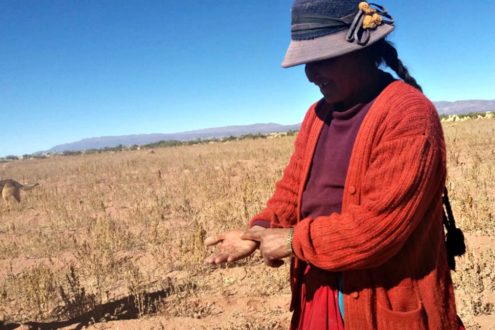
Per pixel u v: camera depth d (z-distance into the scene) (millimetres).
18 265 7887
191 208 10633
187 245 7234
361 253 1713
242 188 11172
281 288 5676
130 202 12859
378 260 1731
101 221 9461
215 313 5172
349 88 1892
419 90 1923
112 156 48312
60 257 8062
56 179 23453
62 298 5895
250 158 25062
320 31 1855
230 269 6492
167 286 6148
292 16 1938
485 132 25656
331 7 1833
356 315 1847
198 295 5691
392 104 1785
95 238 8453
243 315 5043
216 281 6102
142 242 8242
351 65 1866
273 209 2234
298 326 2152
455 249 2037
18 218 11820
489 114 52844
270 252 1938
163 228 8961
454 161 14055
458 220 7172
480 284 5047
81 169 28453
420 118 1732
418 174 1678
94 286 6395
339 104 1983
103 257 7492
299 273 2137
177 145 75000
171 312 5211
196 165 23750
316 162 2047
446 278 1904
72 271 5820
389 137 1756
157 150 55156
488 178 10438
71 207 12625
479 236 6586
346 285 1866
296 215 2195
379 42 1932
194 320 5020
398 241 1700
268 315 5004
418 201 1685
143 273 6785
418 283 1821
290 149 27438
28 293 5844
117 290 6281
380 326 1827
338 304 1959
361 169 1818
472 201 7336
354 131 1896
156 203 11703
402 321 1800
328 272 1984
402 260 1805
